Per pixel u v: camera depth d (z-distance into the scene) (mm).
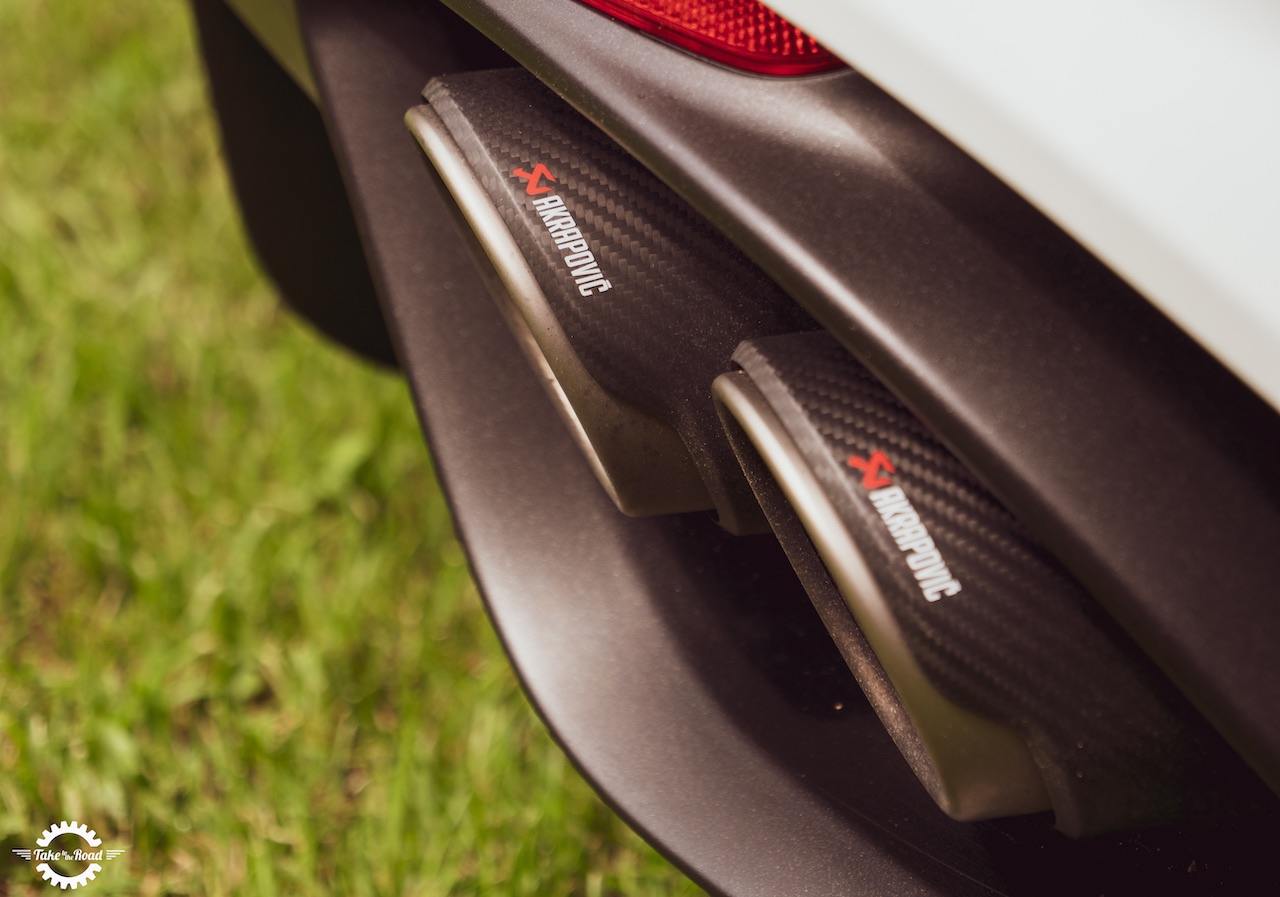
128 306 1884
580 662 974
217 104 1287
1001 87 649
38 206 2076
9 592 1437
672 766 927
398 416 1701
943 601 666
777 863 874
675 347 801
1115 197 624
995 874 874
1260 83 626
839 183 703
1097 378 652
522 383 1050
